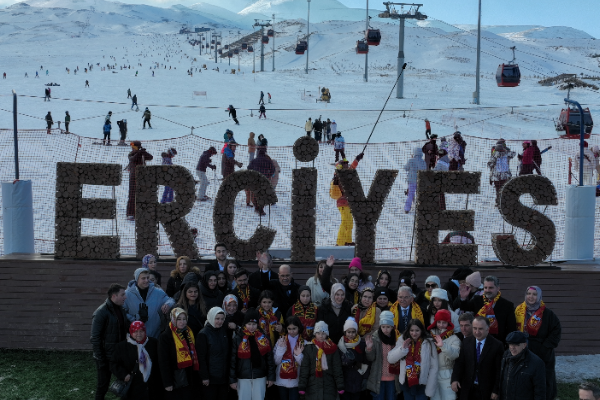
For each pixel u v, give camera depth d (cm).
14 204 971
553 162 2102
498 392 645
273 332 723
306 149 929
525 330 736
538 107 4175
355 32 18000
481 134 3106
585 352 910
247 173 934
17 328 914
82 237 928
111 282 920
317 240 1321
